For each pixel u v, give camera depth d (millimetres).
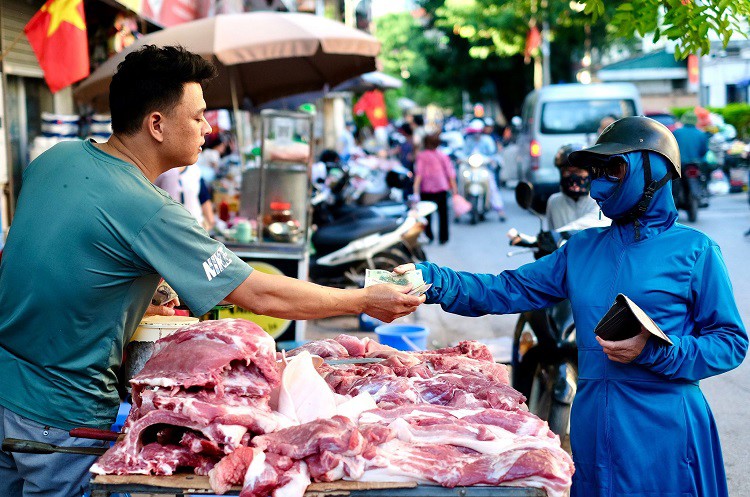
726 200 20172
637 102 19141
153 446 2863
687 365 3301
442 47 45500
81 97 8617
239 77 10336
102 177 3180
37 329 3209
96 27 9789
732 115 29531
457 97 66875
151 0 9812
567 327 5309
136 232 3148
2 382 3254
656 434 3375
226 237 8242
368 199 13180
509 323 9906
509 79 45438
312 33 8594
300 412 3148
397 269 3686
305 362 3279
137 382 2945
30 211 3205
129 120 3256
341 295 3424
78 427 3271
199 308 3193
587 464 3496
